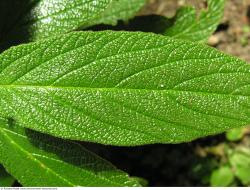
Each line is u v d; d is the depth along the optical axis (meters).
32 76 0.10
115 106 0.10
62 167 0.11
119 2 0.16
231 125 0.10
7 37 0.13
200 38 0.16
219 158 0.26
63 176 0.11
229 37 0.28
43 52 0.10
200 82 0.10
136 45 0.10
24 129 0.11
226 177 0.25
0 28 0.13
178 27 0.16
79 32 0.10
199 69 0.10
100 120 0.10
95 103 0.10
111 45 0.10
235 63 0.10
